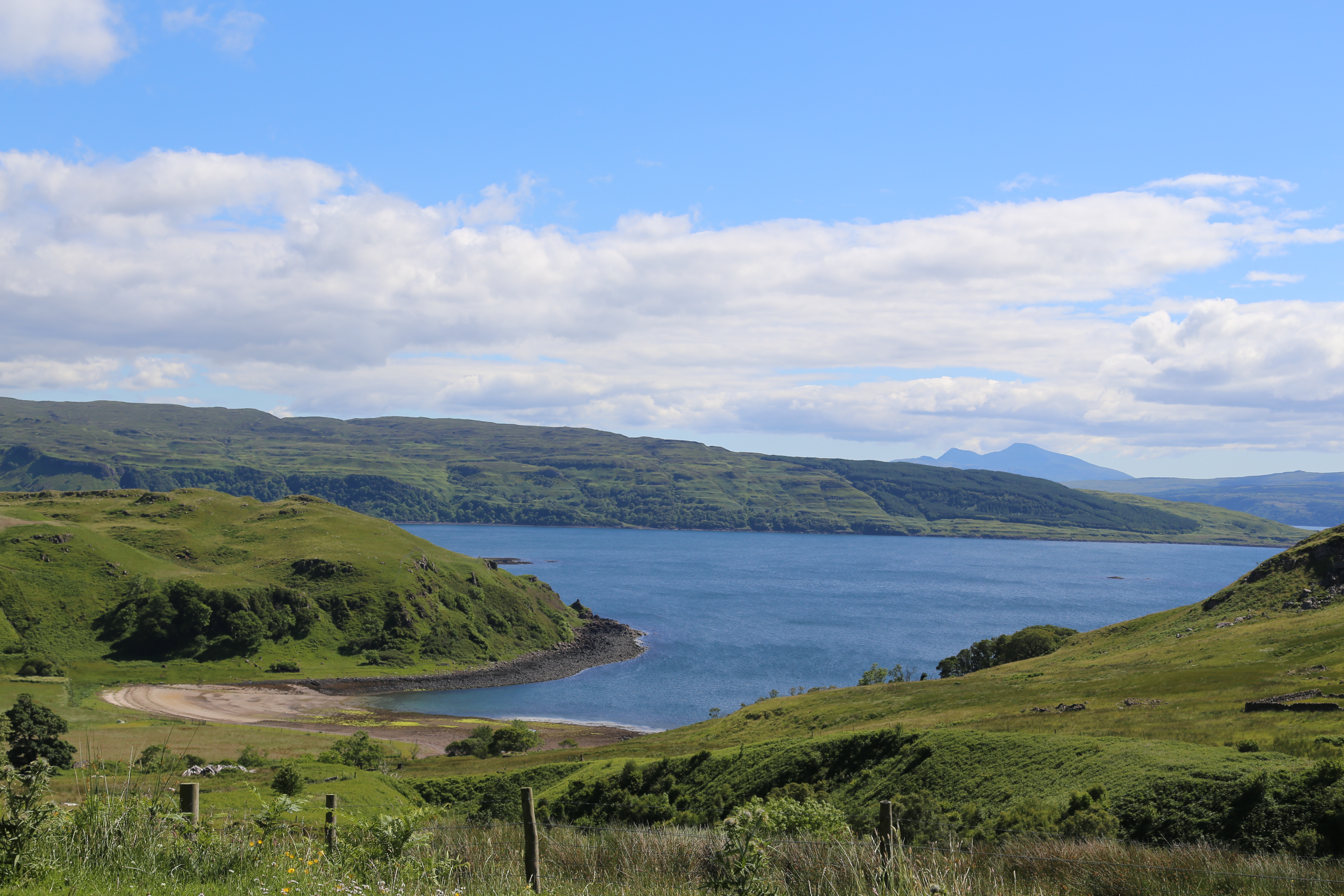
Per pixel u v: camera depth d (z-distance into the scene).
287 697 147.62
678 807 55.38
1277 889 15.92
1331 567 107.19
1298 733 40.53
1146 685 72.00
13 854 9.49
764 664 183.38
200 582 179.12
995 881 14.36
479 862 15.10
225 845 11.34
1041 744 45.75
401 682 165.25
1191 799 31.08
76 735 90.19
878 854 12.62
